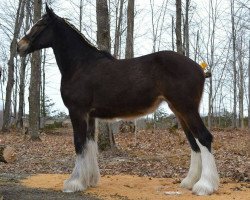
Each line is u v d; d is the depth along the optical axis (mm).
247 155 11945
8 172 9391
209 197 6254
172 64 6652
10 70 25828
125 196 6508
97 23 12320
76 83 7059
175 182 7629
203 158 6555
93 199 6250
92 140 7199
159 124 28531
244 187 7102
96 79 6953
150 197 6406
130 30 21109
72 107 7070
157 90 6770
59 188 7188
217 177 6605
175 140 16516
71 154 13102
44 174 8977
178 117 6957
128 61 7012
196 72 6684
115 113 6977
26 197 6277
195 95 6648
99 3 12273
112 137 12297
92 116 7133
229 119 42156
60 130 26578
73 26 7371
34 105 18734
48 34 7488
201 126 6602
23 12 26625
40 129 26141
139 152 12789
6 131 25047
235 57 38969
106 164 10359
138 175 8828
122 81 6832
